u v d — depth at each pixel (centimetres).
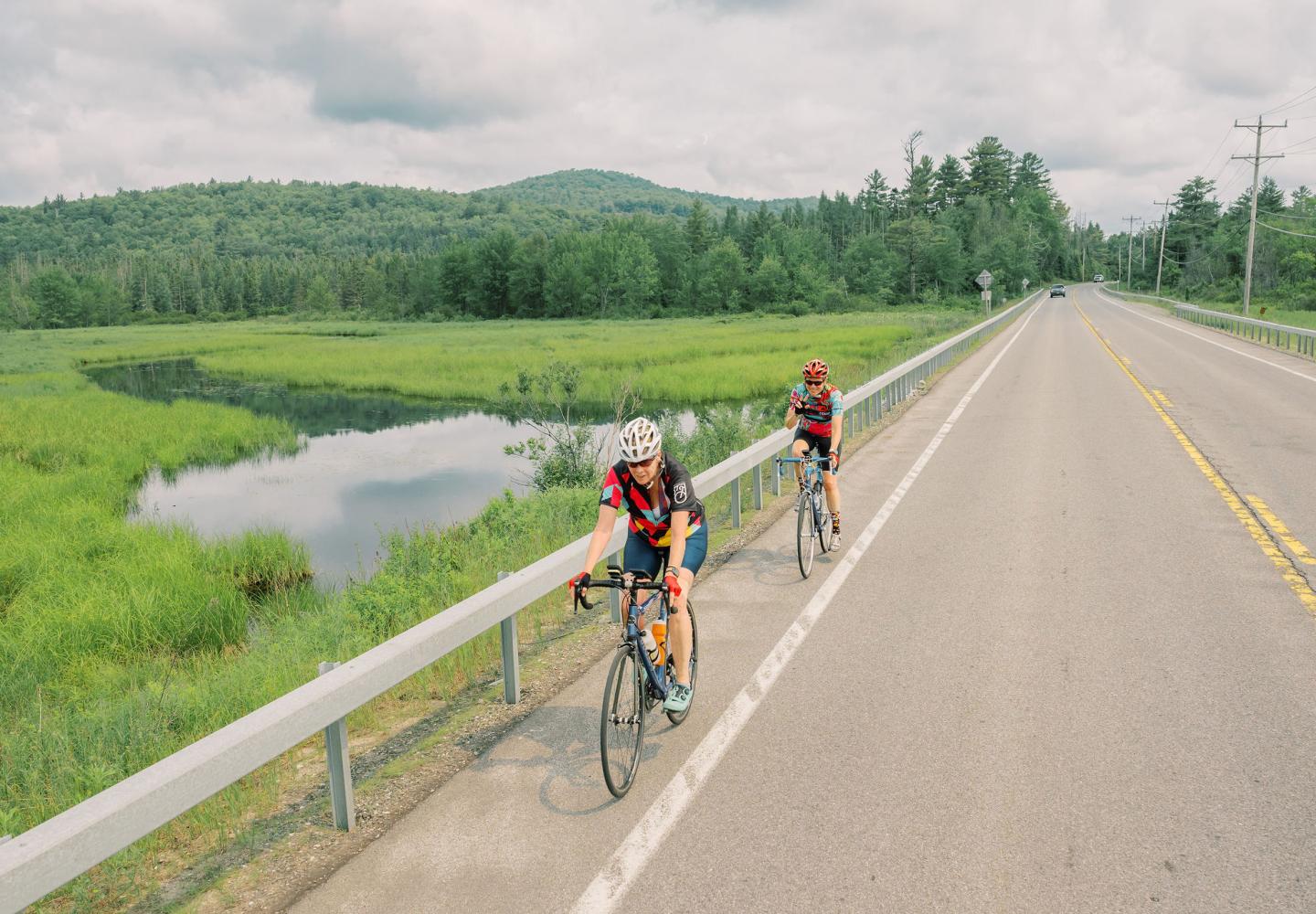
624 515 696
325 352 6200
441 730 507
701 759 453
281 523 1592
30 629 936
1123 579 720
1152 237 16138
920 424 1638
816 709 505
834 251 18338
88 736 537
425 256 19525
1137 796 401
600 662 604
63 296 17625
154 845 398
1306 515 901
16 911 265
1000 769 429
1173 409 1688
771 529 951
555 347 5484
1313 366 2492
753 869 355
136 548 1278
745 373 3362
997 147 17012
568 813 405
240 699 603
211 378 4816
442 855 375
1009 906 327
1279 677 523
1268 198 13612
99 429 2605
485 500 1723
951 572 760
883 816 391
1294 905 323
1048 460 1244
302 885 358
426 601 758
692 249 15800
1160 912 321
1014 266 12469
